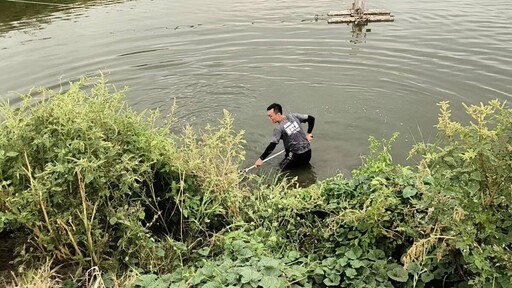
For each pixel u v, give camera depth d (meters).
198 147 6.13
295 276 3.89
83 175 4.27
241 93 10.59
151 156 4.80
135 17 16.05
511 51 11.84
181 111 9.88
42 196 4.16
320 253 4.48
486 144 3.21
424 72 11.01
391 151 8.05
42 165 4.47
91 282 4.07
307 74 11.34
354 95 10.23
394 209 4.25
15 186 4.40
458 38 12.91
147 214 5.09
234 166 5.50
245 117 9.62
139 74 11.55
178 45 13.30
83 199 4.12
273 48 12.88
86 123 4.44
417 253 3.59
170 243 4.54
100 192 4.30
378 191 4.38
